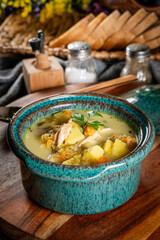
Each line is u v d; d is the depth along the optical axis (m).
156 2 0.80
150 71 0.75
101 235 0.44
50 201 0.45
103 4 0.85
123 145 0.46
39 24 0.84
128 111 0.51
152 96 0.61
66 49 0.77
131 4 0.80
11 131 0.46
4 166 0.51
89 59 0.71
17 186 0.49
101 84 0.65
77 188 0.43
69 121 0.50
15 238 0.46
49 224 0.45
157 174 0.51
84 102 0.53
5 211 0.46
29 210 0.46
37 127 0.50
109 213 0.46
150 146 0.45
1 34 0.83
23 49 0.79
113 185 0.44
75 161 0.45
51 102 0.52
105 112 0.52
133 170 0.45
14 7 0.88
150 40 0.76
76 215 0.46
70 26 0.82
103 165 0.41
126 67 0.73
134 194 0.48
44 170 0.41
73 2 0.86
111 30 0.75
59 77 0.68
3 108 0.58
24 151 0.43
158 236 0.44
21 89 0.74
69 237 0.44
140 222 0.45
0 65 0.82
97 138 0.48
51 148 0.47
